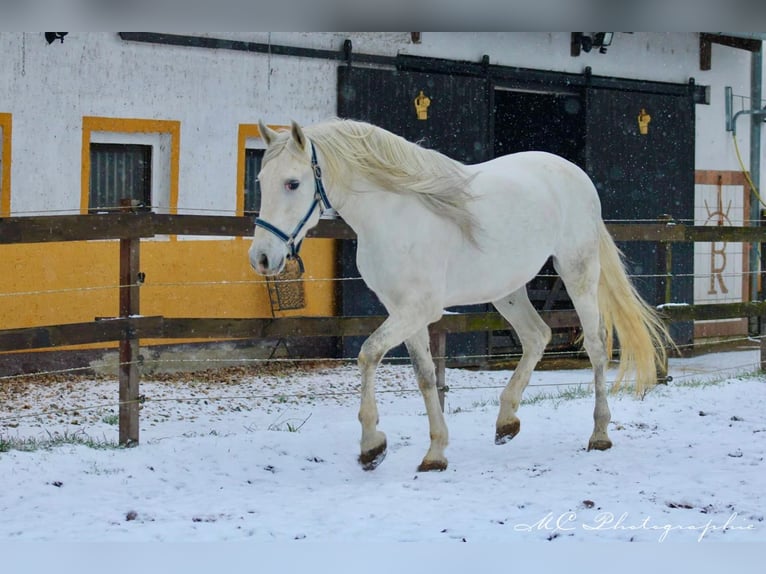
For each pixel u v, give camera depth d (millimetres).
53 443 6441
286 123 11109
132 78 10141
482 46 12359
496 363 12141
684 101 14047
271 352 11062
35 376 9672
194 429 7512
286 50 10992
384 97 11625
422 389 5930
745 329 15195
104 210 10188
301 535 4594
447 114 12086
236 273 10820
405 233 5586
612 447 6535
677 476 5703
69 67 9781
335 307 11438
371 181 5562
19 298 9492
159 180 10508
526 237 6086
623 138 13477
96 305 9969
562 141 13719
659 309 9422
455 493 5367
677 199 14023
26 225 6109
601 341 6574
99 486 5496
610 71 13430
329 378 10344
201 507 5102
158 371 10273
